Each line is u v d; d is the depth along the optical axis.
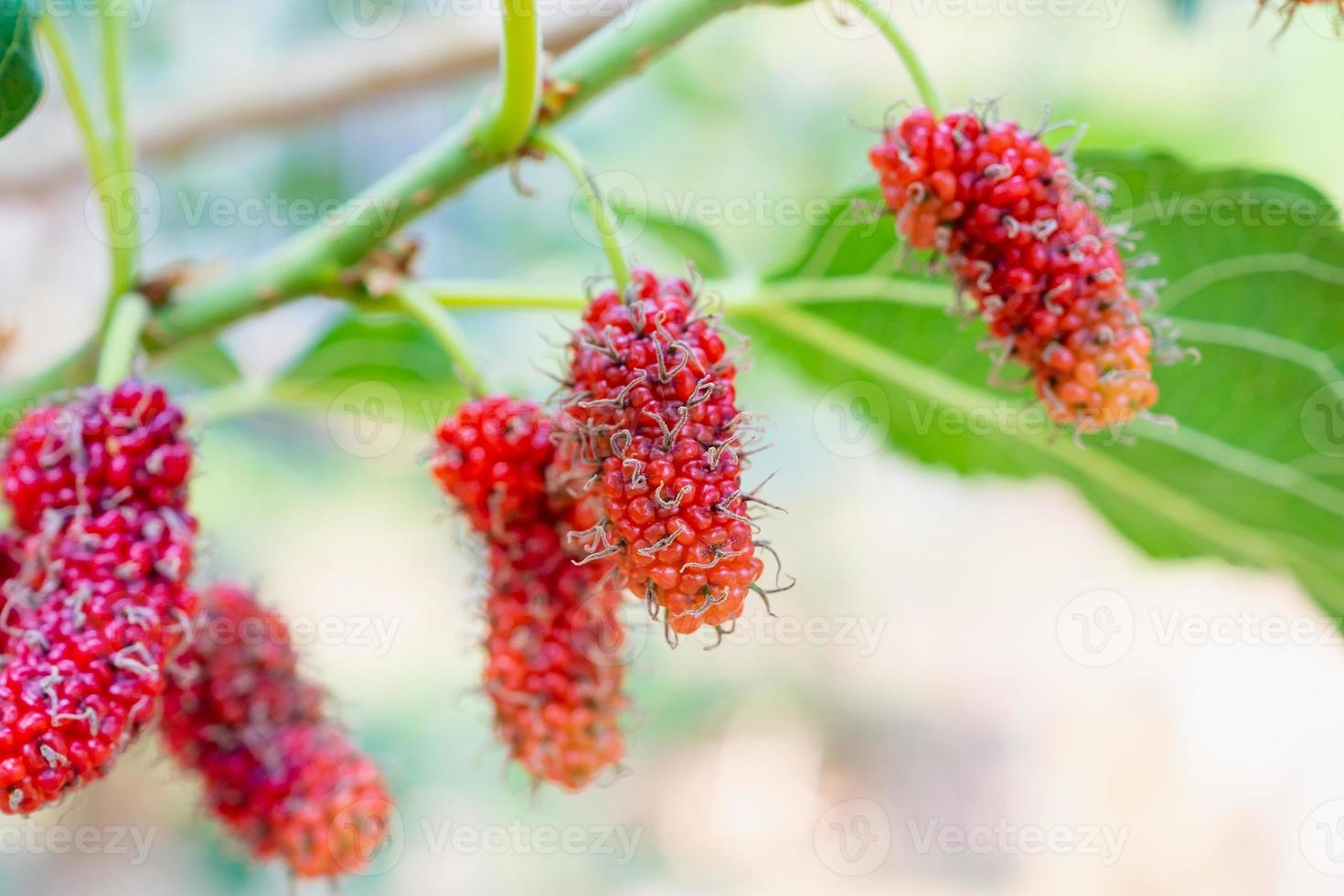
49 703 0.27
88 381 0.30
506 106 0.28
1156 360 0.29
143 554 0.28
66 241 0.35
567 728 0.29
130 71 0.45
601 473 0.27
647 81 0.53
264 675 0.30
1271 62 0.51
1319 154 0.50
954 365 0.32
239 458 0.50
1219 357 0.30
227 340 0.34
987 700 0.77
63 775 0.27
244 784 0.30
